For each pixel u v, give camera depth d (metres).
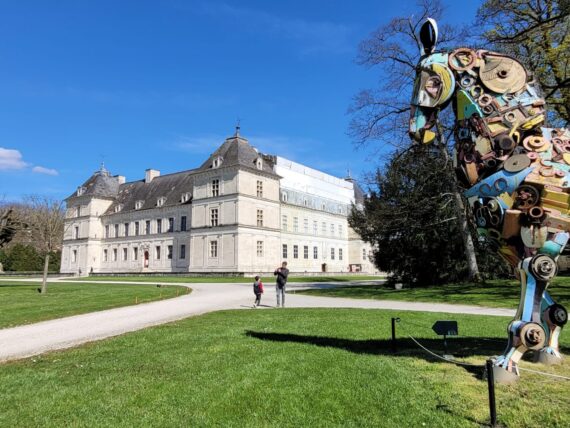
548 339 6.98
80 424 5.24
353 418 5.23
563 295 18.47
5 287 33.81
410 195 29.03
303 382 6.60
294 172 74.50
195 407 5.71
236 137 60.62
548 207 6.29
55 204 39.41
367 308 17.38
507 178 6.46
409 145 26.78
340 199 85.12
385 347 9.12
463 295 20.88
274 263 60.59
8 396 6.30
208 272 57.66
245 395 6.10
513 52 21.39
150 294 25.48
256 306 19.08
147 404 5.87
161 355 8.69
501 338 9.88
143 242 70.88
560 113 22.05
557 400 5.54
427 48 7.21
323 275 69.19
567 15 19.44
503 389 6.03
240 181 56.72
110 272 75.38
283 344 9.51
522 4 22.41
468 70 6.86
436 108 7.07
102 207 79.06
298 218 72.12
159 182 75.38
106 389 6.53
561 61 21.16
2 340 11.16
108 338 11.11
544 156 6.48
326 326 12.15
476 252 28.27
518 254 6.65
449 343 9.35
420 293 23.17
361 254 84.88
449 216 27.38
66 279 55.72
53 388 6.66
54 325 13.62
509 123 6.58
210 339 10.34
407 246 29.84
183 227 65.50
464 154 6.93
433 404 5.59
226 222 57.12
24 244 79.94
